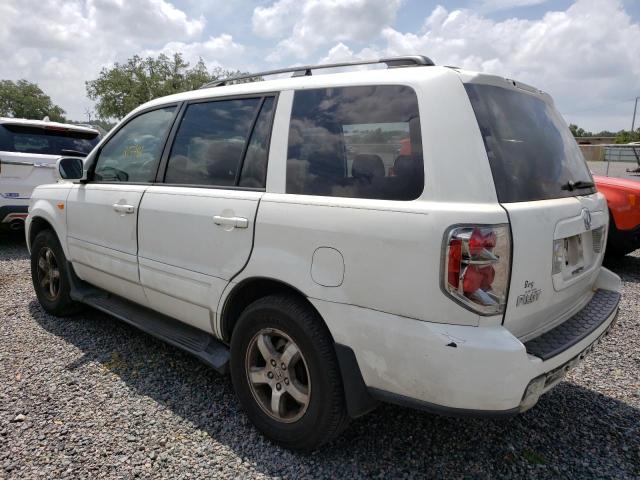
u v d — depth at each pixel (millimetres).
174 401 3061
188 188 3051
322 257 2299
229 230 2699
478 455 2570
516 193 2146
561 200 2422
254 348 2682
